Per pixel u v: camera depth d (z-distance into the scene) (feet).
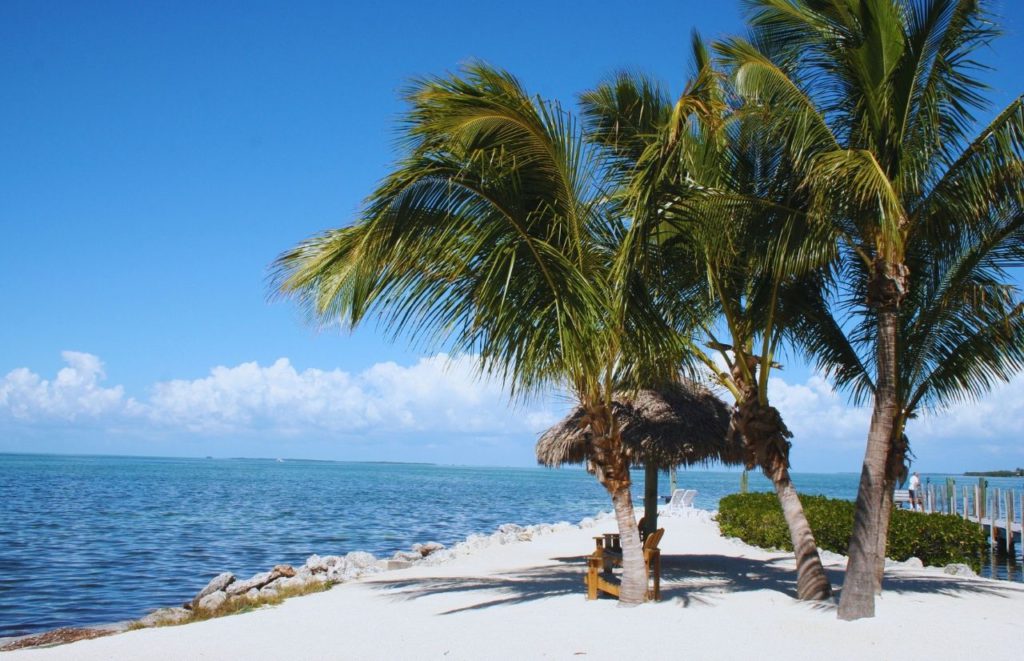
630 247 27.27
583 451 42.60
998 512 73.46
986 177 26.94
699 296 33.53
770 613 27.81
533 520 125.29
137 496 160.97
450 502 175.32
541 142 26.84
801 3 28.17
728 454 39.96
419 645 24.12
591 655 22.52
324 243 28.58
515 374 27.27
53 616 43.39
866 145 27.99
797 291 33.99
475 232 26.89
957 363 34.55
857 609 26.68
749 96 27.99
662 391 41.01
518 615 28.07
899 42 26.08
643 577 29.45
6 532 83.30
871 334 35.60
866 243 28.81
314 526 101.09
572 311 26.68
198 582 55.36
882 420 27.27
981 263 32.91
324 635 26.09
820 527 52.70
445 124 25.84
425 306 27.48
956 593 32.94
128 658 23.38
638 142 30.71
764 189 31.22
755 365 32.24
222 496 169.99
